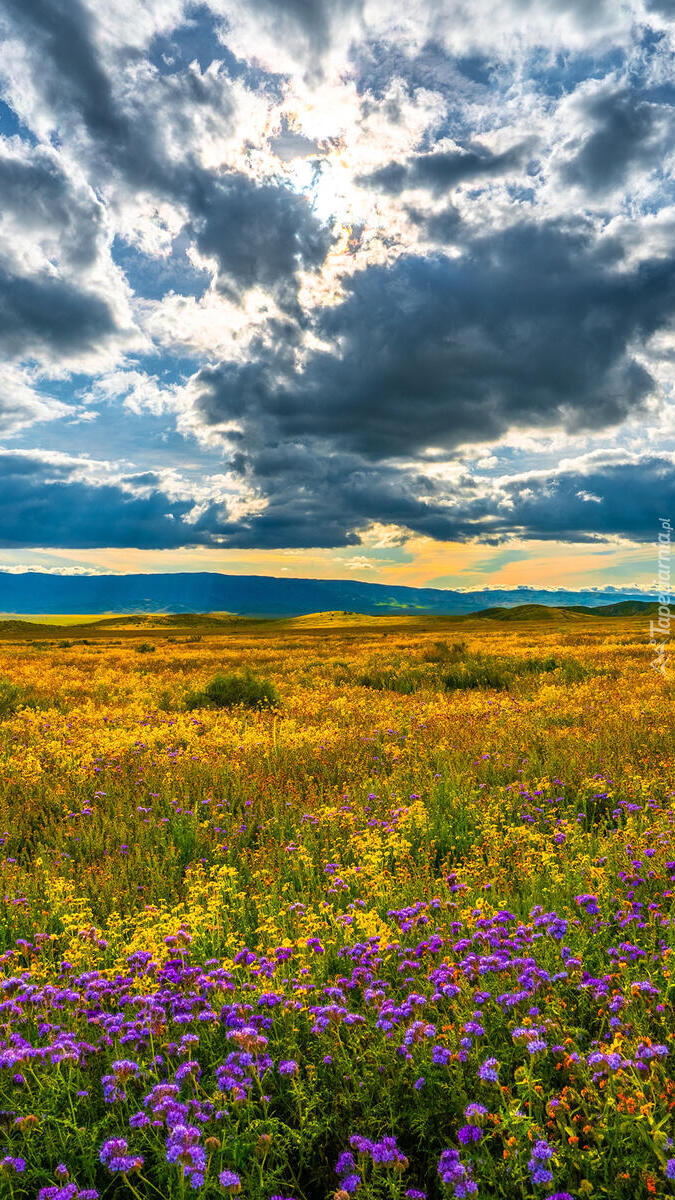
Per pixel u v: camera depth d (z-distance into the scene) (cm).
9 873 678
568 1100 296
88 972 438
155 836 791
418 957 443
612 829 752
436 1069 327
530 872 602
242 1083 304
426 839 745
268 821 822
